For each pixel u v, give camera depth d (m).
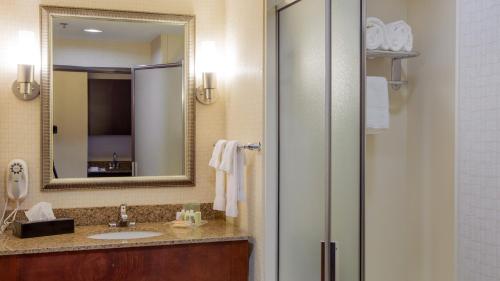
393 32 1.94
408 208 1.86
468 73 1.63
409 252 1.85
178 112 3.38
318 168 2.48
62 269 2.59
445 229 1.71
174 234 2.91
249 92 2.98
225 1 3.43
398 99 1.92
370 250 2.07
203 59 3.41
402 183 1.89
